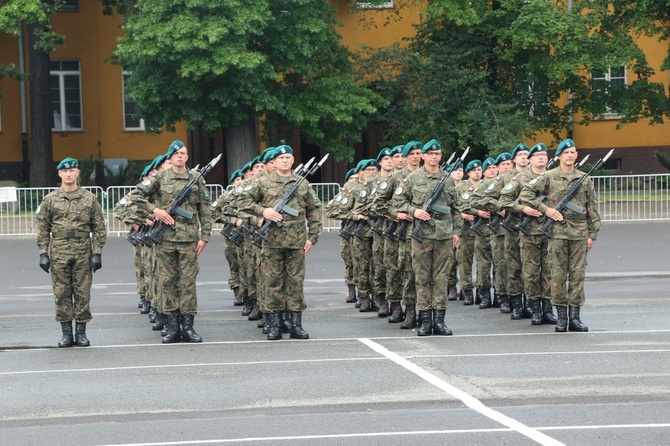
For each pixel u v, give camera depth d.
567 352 13.79
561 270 15.59
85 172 47.28
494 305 19.19
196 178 15.67
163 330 15.74
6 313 18.88
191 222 15.49
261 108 39.47
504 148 41.62
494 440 9.47
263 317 16.77
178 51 37.47
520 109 45.91
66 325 15.16
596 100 46.22
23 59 48.25
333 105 42.66
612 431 9.73
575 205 15.58
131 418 10.69
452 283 20.45
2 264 27.33
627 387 11.59
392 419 10.34
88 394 11.84
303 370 12.93
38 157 46.06
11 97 49.44
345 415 10.56
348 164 49.97
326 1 42.41
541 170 16.81
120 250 30.14
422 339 15.24
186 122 40.50
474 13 42.34
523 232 16.52
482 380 12.10
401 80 44.62
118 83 50.16
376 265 17.92
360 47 46.78
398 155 18.17
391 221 17.02
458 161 20.62
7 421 10.66
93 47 49.84
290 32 39.81
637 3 42.22
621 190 35.53
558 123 47.22
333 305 19.70
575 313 15.67
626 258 26.12
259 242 15.71
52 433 10.12
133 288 22.56
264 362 13.55
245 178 20.14
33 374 13.05
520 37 42.34
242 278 18.38
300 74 41.91
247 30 37.59
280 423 10.30
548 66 42.97
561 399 11.07
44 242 15.18
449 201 15.71
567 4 46.69
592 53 42.66
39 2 40.66
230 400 11.38
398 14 46.91
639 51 42.28
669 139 50.50
